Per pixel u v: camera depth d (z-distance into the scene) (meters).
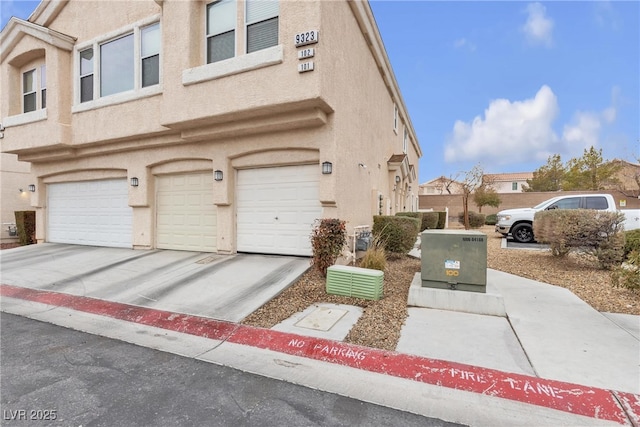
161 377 3.41
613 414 2.72
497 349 3.80
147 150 9.93
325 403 2.95
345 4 8.10
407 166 16.95
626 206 21.44
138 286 6.57
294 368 3.61
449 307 5.10
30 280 7.38
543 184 41.16
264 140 8.17
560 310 5.04
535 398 2.95
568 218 7.45
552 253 8.80
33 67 11.65
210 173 9.34
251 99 7.14
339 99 7.61
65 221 12.20
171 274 7.24
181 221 9.76
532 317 4.76
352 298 5.65
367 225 9.73
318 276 6.71
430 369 3.42
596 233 7.17
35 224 13.14
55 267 8.41
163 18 8.31
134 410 2.83
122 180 10.85
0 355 3.95
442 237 5.26
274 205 8.44
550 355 3.62
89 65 10.51
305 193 8.09
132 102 9.47
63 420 2.70
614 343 3.89
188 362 3.76
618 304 5.29
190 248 9.59
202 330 4.64
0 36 11.40
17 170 14.88
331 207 7.60
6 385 3.25
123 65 9.85
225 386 3.23
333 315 4.93
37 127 10.78
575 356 3.59
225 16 8.00
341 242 6.66
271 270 7.07
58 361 3.78
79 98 10.59
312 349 3.94
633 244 7.41
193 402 2.96
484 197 27.69
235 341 4.31
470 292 5.05
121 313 5.38
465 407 2.89
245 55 7.18
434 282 5.28
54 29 11.19
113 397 3.03
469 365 3.46
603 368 3.33
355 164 8.91
